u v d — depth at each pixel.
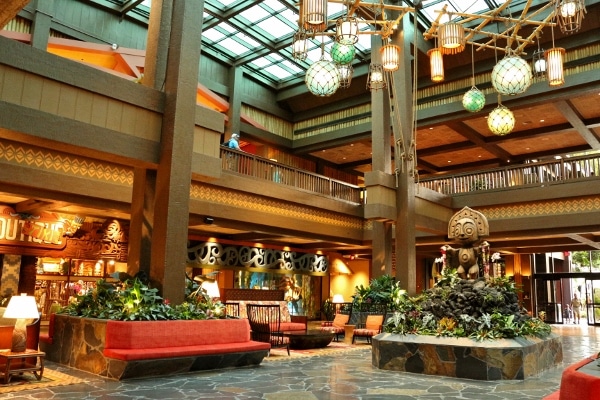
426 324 8.37
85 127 7.57
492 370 7.33
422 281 24.86
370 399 5.89
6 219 12.67
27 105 7.02
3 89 6.83
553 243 19.09
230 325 8.31
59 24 16.34
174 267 8.12
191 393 5.98
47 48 15.51
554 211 15.27
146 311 7.52
